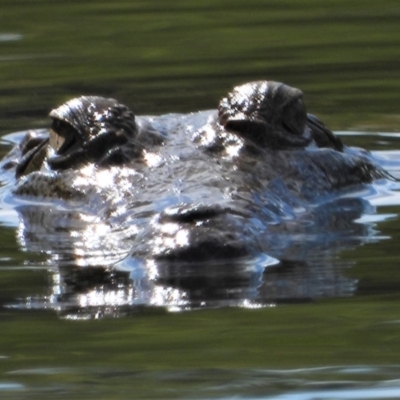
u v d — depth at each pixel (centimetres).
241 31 4581
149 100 3466
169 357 1481
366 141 2989
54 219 2189
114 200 2156
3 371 1468
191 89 3616
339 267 1838
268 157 2297
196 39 4444
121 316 1644
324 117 3266
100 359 1493
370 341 1514
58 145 2414
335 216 2191
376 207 2281
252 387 1389
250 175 2206
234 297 1692
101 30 4656
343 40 4347
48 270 1884
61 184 2312
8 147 2977
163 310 1656
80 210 2194
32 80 3878
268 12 4953
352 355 1472
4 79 3912
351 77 3772
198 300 1689
